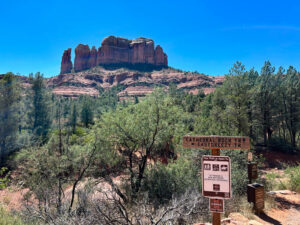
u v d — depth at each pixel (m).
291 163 25.38
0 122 29.70
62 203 7.71
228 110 23.20
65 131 30.78
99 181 9.92
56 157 9.84
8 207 8.23
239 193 8.01
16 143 28.44
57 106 53.97
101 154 10.95
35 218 5.91
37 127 41.75
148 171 10.80
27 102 44.38
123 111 12.17
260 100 31.92
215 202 3.11
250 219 5.69
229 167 3.05
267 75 32.75
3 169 8.06
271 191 8.78
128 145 12.15
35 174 9.50
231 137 3.23
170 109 11.29
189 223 5.22
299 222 5.64
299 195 8.14
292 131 33.34
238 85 24.64
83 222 4.48
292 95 33.22
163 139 11.50
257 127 31.91
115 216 4.52
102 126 11.59
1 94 31.53
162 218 4.04
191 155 9.90
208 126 11.52
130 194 9.17
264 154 28.70
